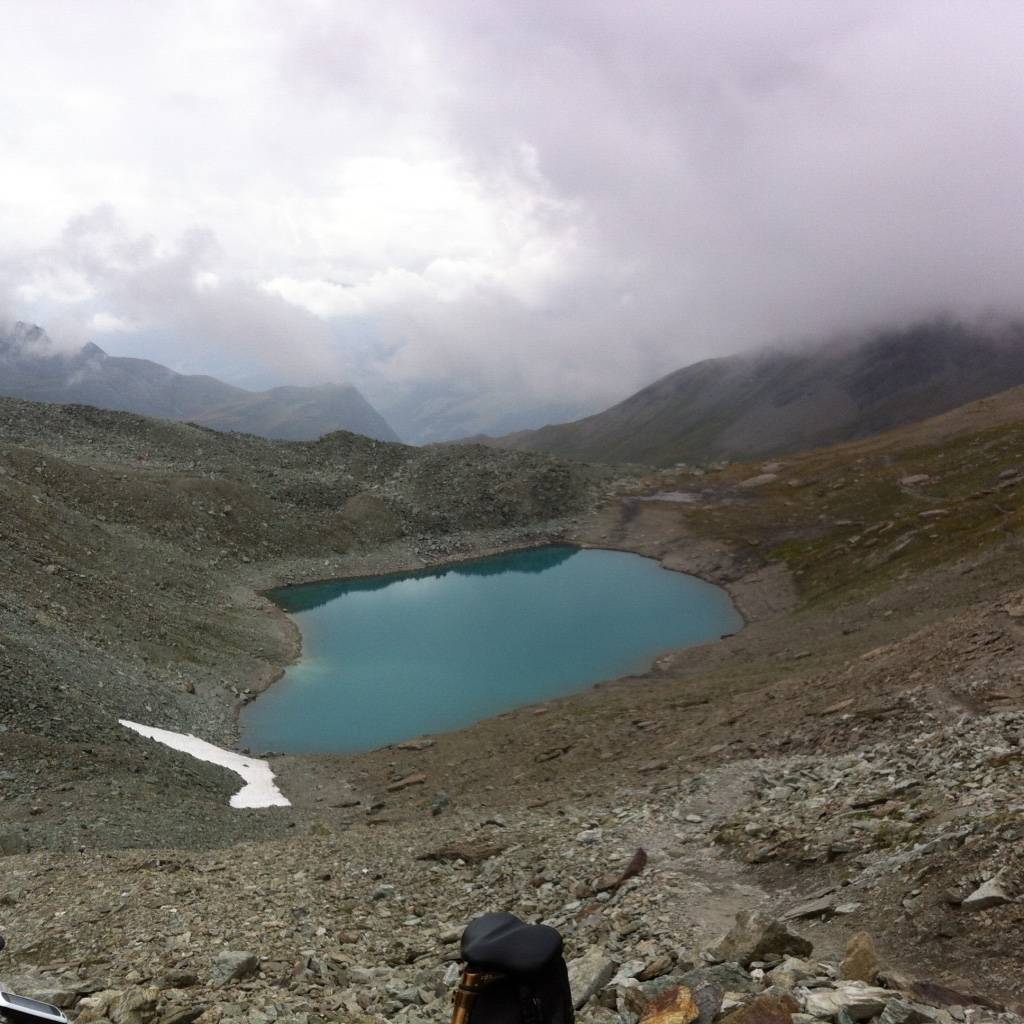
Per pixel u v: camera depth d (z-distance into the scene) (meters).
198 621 94.75
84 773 39.94
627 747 42.44
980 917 8.72
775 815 17.73
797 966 7.93
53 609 73.12
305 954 11.41
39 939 13.41
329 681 88.56
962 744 19.00
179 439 174.25
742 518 166.50
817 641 75.19
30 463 126.62
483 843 20.88
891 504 152.62
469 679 89.31
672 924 11.72
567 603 128.38
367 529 161.75
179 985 9.89
